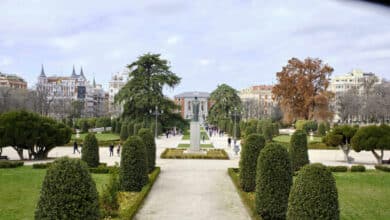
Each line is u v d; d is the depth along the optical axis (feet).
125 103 204.85
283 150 44.86
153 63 206.18
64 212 30.32
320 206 32.17
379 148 97.81
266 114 411.54
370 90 311.88
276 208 43.24
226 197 57.47
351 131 105.09
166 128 228.63
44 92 299.99
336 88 503.20
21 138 94.12
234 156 116.47
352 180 72.54
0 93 248.11
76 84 506.89
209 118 293.64
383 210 49.16
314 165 33.63
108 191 44.68
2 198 53.31
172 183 68.90
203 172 82.53
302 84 216.74
